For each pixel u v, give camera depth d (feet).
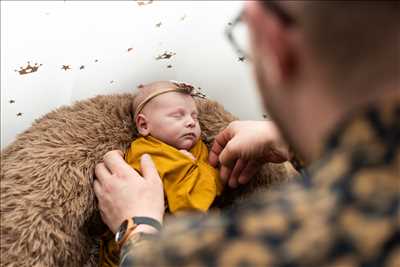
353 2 1.07
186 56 4.28
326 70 1.11
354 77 1.08
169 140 3.81
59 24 4.23
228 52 4.26
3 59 4.06
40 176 3.43
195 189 3.62
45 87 4.10
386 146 1.08
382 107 1.07
